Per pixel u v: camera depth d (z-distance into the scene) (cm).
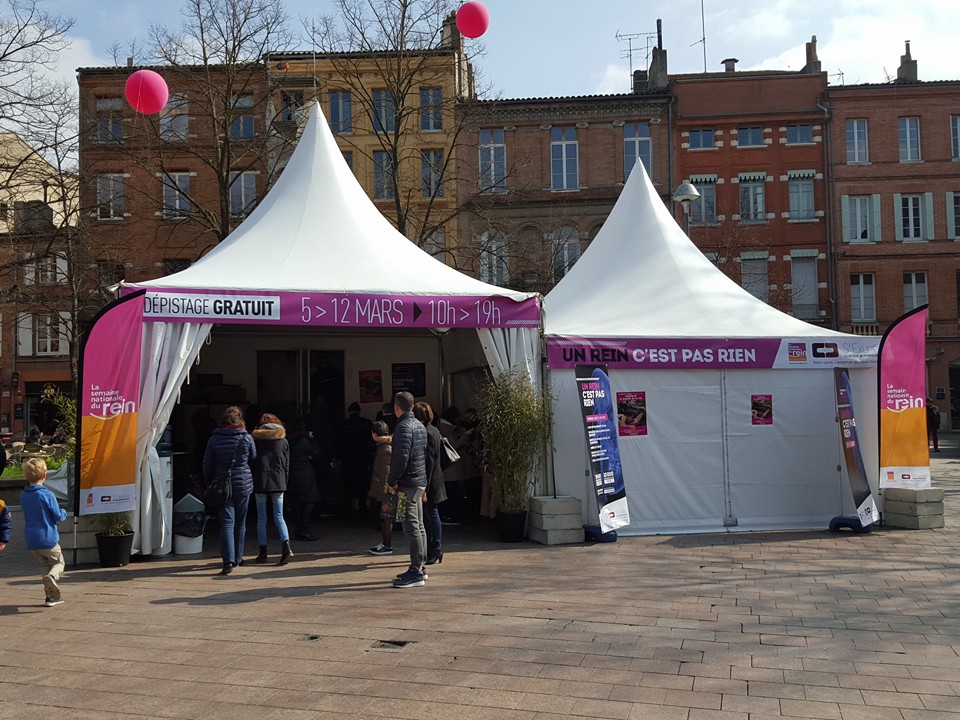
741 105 3425
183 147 2422
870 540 996
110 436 884
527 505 1034
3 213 2148
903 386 1084
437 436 882
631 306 1177
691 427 1084
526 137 3325
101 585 799
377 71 2597
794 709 454
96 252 2462
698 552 932
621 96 3356
